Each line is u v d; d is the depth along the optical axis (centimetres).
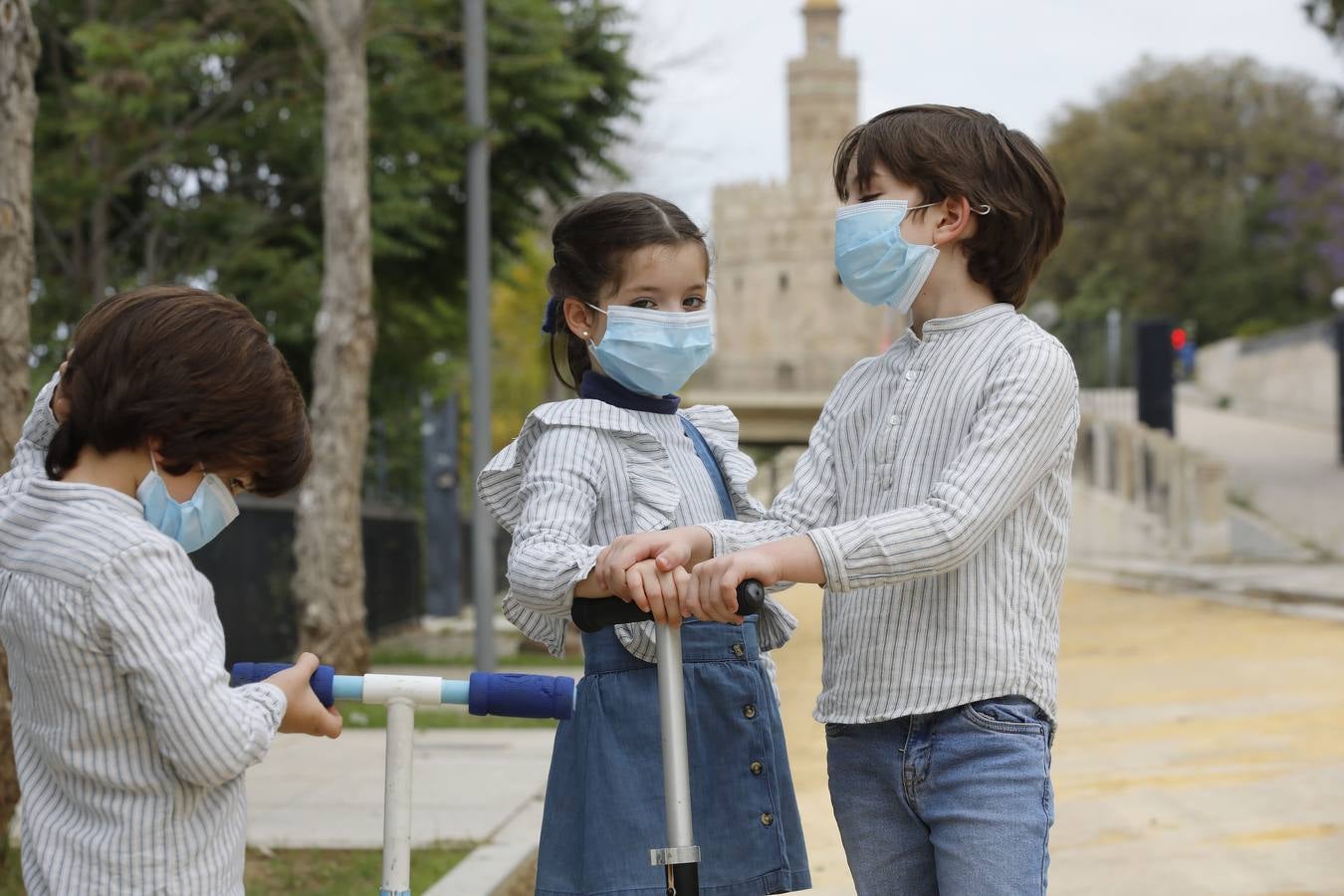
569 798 235
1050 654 223
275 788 608
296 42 1248
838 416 245
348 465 950
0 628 179
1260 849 507
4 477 191
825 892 465
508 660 1202
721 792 233
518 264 1847
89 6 1202
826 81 8662
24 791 180
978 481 209
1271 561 1891
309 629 941
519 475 242
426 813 546
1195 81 5912
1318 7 1989
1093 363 2892
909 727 219
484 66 1051
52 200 1174
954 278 232
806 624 1562
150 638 169
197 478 185
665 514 233
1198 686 925
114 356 177
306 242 1297
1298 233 5400
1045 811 212
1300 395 4034
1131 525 2166
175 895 173
